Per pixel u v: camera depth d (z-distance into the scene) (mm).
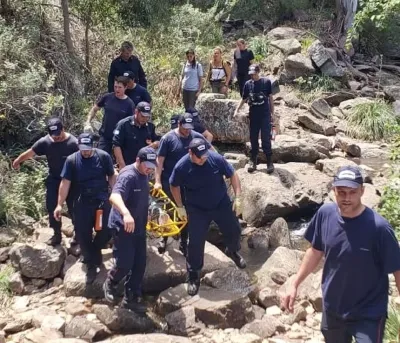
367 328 3314
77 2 11305
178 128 6062
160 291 5758
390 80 14008
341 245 3318
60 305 5516
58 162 6160
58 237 6406
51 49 10617
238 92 12094
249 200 7930
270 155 8594
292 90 12844
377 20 10336
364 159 9945
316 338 4898
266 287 5699
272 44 14188
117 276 5195
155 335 4664
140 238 5184
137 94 7332
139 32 13359
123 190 4945
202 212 5398
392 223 6512
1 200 7430
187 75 10578
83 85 10562
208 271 5820
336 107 12258
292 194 7938
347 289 3352
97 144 7129
